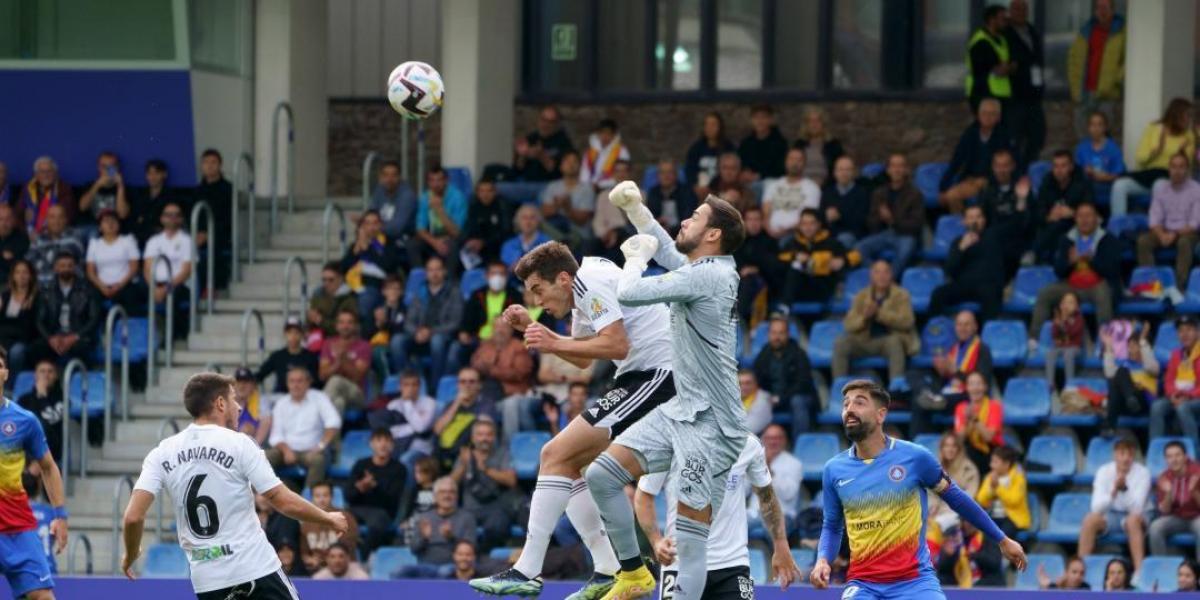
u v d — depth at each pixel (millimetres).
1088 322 51562
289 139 59062
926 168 58031
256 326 54875
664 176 54281
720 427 25375
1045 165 56375
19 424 33438
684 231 25547
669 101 66625
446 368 51281
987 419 46188
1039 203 52562
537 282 26328
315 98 61844
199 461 28438
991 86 55094
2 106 58750
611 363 49219
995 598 36844
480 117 59375
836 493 30141
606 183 56562
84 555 49562
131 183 58812
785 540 31766
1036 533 45594
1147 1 55594
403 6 69000
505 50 60531
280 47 60531
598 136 57125
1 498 33406
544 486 26328
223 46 59875
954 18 64500
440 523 45469
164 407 52688
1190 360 47281
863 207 53875
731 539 30172
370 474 46781
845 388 30016
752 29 66250
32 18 58406
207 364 53656
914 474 29625
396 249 54375
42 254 54625
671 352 25922
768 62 66062
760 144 56656
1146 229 53156
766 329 51281
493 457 47438
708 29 66500
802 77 65938
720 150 56406
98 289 55156
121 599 39031
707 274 25047
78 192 59125
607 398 26344
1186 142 53719
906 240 53219
